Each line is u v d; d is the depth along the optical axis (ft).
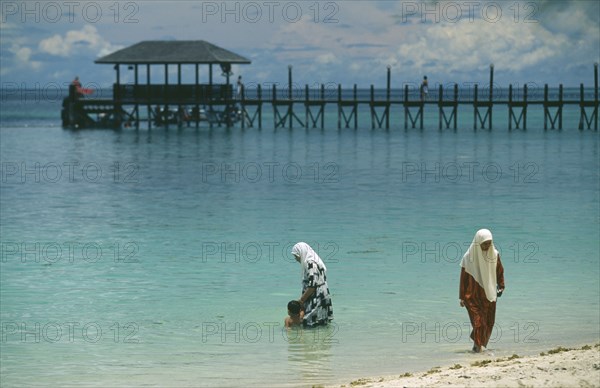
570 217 155.02
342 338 75.87
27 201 186.91
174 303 90.79
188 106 468.75
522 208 168.04
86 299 92.94
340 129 434.30
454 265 110.52
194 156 298.35
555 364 59.41
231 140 372.17
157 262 114.52
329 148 329.93
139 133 417.08
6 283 101.40
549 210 164.86
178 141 367.86
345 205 174.40
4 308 88.69
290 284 100.32
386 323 80.94
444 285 98.27
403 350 71.82
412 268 108.37
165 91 412.98
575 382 53.78
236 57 409.69
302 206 173.58
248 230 142.20
